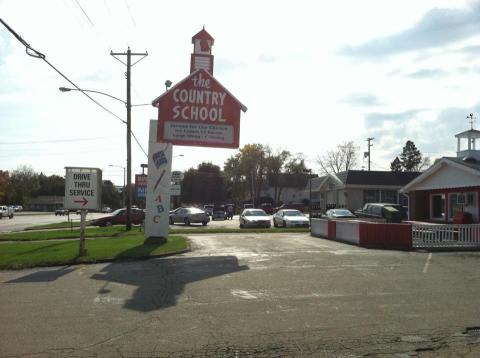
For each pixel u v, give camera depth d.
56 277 12.41
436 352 6.46
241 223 35.66
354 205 50.38
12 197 130.75
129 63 32.22
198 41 20.77
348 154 87.62
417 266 13.95
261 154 97.38
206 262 14.72
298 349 6.55
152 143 20.78
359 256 16.08
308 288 10.70
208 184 115.00
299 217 35.38
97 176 16.41
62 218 73.38
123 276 12.44
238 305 9.11
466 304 9.22
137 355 6.31
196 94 20.06
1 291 10.58
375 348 6.61
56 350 6.51
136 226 38.25
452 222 27.33
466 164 25.47
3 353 6.38
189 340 6.95
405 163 108.62
